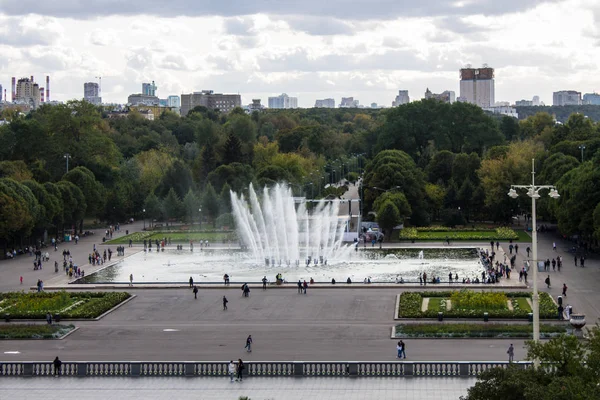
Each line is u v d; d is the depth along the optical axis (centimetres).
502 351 13850
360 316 17225
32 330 15775
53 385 12338
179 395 11756
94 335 15788
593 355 9338
